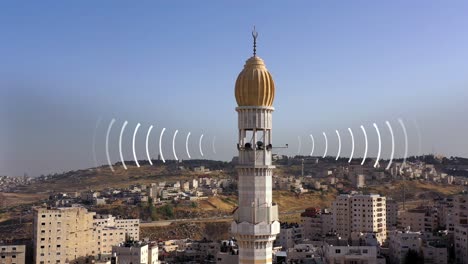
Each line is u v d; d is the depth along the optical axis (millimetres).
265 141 60188
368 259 194750
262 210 59406
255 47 61594
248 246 59750
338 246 197250
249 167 59438
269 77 60469
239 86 60281
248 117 60000
